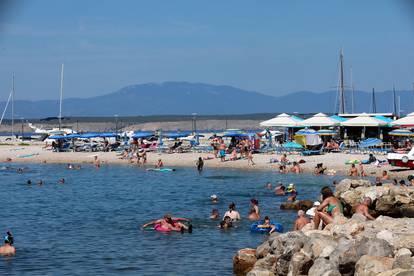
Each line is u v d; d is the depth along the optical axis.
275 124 121.31
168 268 35.88
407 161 86.25
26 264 37.47
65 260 38.47
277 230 46.09
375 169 90.75
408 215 45.53
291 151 114.94
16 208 63.94
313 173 93.44
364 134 121.31
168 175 99.12
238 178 91.50
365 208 38.16
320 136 119.50
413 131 119.56
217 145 121.50
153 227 49.75
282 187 71.94
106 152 137.50
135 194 76.00
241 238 44.72
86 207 64.38
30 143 177.25
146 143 141.88
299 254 27.53
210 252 40.06
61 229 50.19
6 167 118.94
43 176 102.44
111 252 40.62
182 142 148.12
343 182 52.72
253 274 28.94
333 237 29.58
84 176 101.31
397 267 23.47
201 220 53.44
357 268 24.33
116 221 54.25
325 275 25.06
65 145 148.25
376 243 25.42
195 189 79.50
